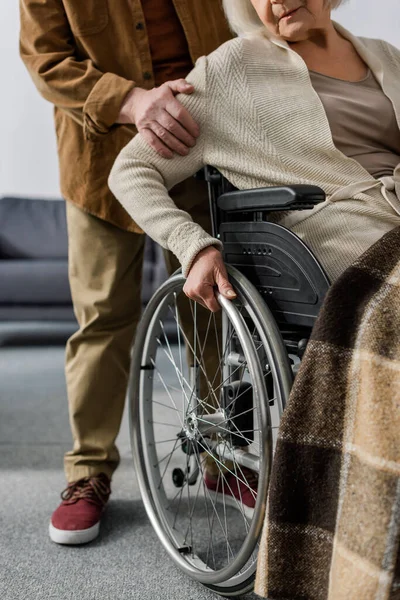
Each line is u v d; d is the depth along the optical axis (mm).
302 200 984
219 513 1513
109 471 1504
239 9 1251
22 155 4586
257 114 1146
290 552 850
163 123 1161
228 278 1099
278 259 1073
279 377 994
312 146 1125
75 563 1288
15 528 1443
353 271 883
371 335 818
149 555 1322
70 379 1518
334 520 811
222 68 1168
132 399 1394
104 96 1341
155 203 1172
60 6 1424
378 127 1180
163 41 1449
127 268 1511
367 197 1106
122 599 1151
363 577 724
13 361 3332
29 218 4121
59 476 1757
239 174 1160
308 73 1162
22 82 4535
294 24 1157
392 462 734
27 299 3582
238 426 1133
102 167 1462
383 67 1220
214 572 1125
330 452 827
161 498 1371
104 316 1494
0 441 2070
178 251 1124
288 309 1067
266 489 989
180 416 1343
